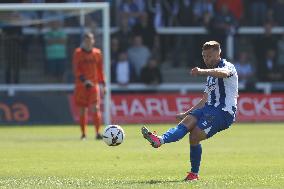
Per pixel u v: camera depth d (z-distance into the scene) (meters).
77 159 46.12
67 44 85.19
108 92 79.06
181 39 99.19
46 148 53.97
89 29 83.81
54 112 83.62
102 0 97.31
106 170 40.00
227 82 34.72
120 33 95.44
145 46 95.44
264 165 42.25
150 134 33.06
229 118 34.84
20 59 85.38
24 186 32.22
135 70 94.12
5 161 45.00
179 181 34.19
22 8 83.19
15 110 83.38
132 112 85.69
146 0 97.50
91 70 61.69
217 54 34.91
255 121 87.00
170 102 86.50
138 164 43.12
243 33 99.69
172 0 99.06
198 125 34.28
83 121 62.16
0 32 84.62
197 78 99.31
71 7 83.06
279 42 99.75
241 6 100.31
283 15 101.00
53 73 85.69
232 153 49.75
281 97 87.75
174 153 49.97
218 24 97.31
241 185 32.28
